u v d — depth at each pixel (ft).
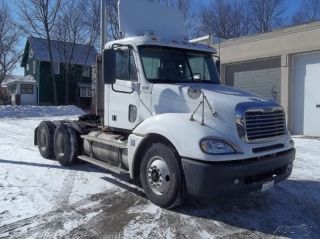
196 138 18.26
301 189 24.67
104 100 25.30
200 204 21.13
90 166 30.07
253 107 19.07
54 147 31.50
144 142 20.98
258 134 19.19
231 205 21.24
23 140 46.16
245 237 17.20
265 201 22.11
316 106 53.11
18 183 24.86
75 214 19.49
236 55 62.95
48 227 17.80
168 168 19.57
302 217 19.84
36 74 156.56
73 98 158.10
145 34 23.73
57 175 27.17
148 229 17.80
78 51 157.79
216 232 17.67
